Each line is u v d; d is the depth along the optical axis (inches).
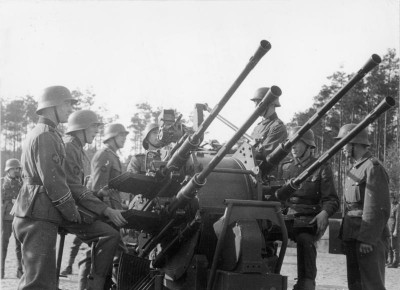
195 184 207.5
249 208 204.5
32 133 216.7
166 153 250.5
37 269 205.9
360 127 208.1
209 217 214.4
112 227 232.7
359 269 240.4
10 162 404.2
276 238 237.0
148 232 237.8
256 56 186.9
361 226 234.4
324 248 675.4
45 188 209.2
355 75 198.2
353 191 244.4
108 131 327.6
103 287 228.4
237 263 199.5
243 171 224.1
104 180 307.3
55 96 223.5
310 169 221.6
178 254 227.0
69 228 227.9
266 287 198.4
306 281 242.8
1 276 382.3
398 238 510.9
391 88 960.9
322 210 247.8
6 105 1557.6
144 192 239.8
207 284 206.1
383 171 238.4
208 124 210.1
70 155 239.3
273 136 255.4
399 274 458.0
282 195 227.6
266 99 185.9
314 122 213.5
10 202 390.3
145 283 233.1
